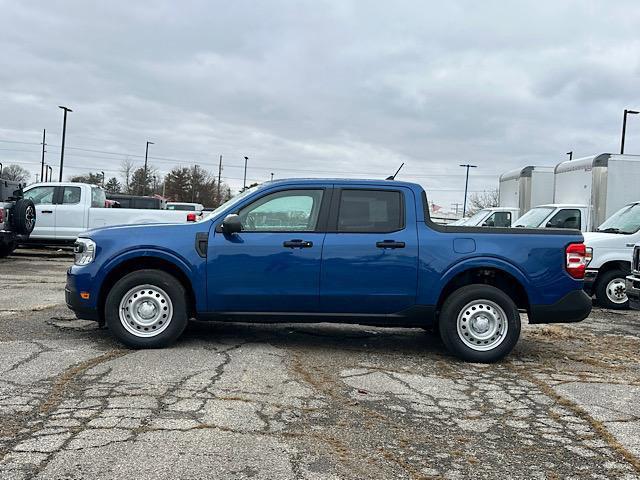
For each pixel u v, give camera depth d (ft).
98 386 16.16
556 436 13.80
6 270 43.60
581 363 20.92
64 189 54.60
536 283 20.29
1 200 49.60
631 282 28.43
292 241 20.11
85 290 20.21
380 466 11.88
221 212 20.71
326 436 13.30
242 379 17.21
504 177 64.85
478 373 19.07
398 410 15.23
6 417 13.75
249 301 20.20
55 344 20.67
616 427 14.47
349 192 20.68
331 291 20.13
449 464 12.09
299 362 19.47
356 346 22.21
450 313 20.15
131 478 10.94
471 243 20.36
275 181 20.97
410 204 20.68
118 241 20.30
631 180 43.70
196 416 14.15
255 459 11.94
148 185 239.30
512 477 11.59
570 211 44.86
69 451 11.98
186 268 20.08
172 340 20.40
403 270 20.17
